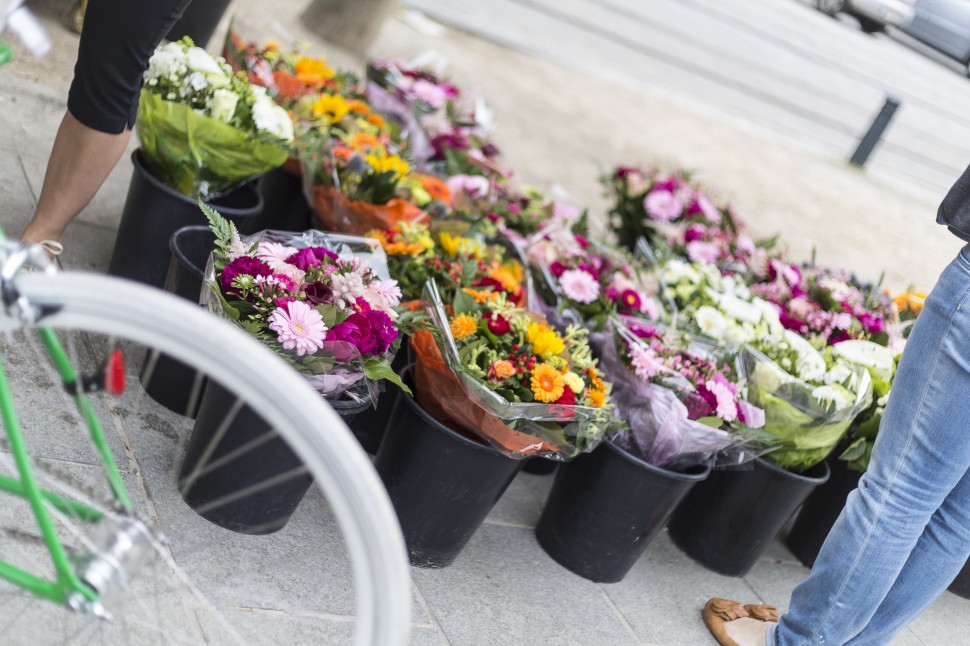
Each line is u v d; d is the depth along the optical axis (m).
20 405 2.15
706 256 3.46
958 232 2.08
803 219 7.00
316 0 5.73
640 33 9.94
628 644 2.42
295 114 3.13
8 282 1.28
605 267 3.17
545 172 5.36
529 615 2.37
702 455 2.54
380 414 2.63
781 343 2.84
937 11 14.57
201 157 2.58
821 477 2.84
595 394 2.30
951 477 2.11
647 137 6.99
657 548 2.87
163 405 2.41
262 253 2.18
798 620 2.35
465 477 2.26
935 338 2.07
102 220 3.06
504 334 2.30
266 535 2.20
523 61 7.36
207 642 1.83
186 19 2.89
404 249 2.63
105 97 2.33
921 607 2.30
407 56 6.15
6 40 3.56
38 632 1.59
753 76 10.45
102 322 1.31
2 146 3.09
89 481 2.06
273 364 1.30
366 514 1.32
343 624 2.07
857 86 11.95
